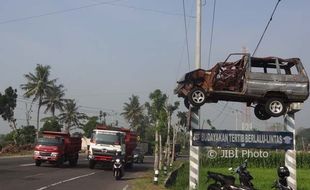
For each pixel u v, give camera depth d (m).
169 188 23.94
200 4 19.47
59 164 37.41
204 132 18.06
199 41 19.36
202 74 17.16
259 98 17.20
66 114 92.94
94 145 36.88
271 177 33.00
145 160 66.44
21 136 69.38
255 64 17.33
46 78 79.06
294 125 18.50
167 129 37.66
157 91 36.12
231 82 17.03
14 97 73.38
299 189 25.69
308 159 54.22
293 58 17.28
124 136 38.28
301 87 17.02
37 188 20.80
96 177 29.09
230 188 15.79
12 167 33.75
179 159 70.44
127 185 24.67
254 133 18.23
